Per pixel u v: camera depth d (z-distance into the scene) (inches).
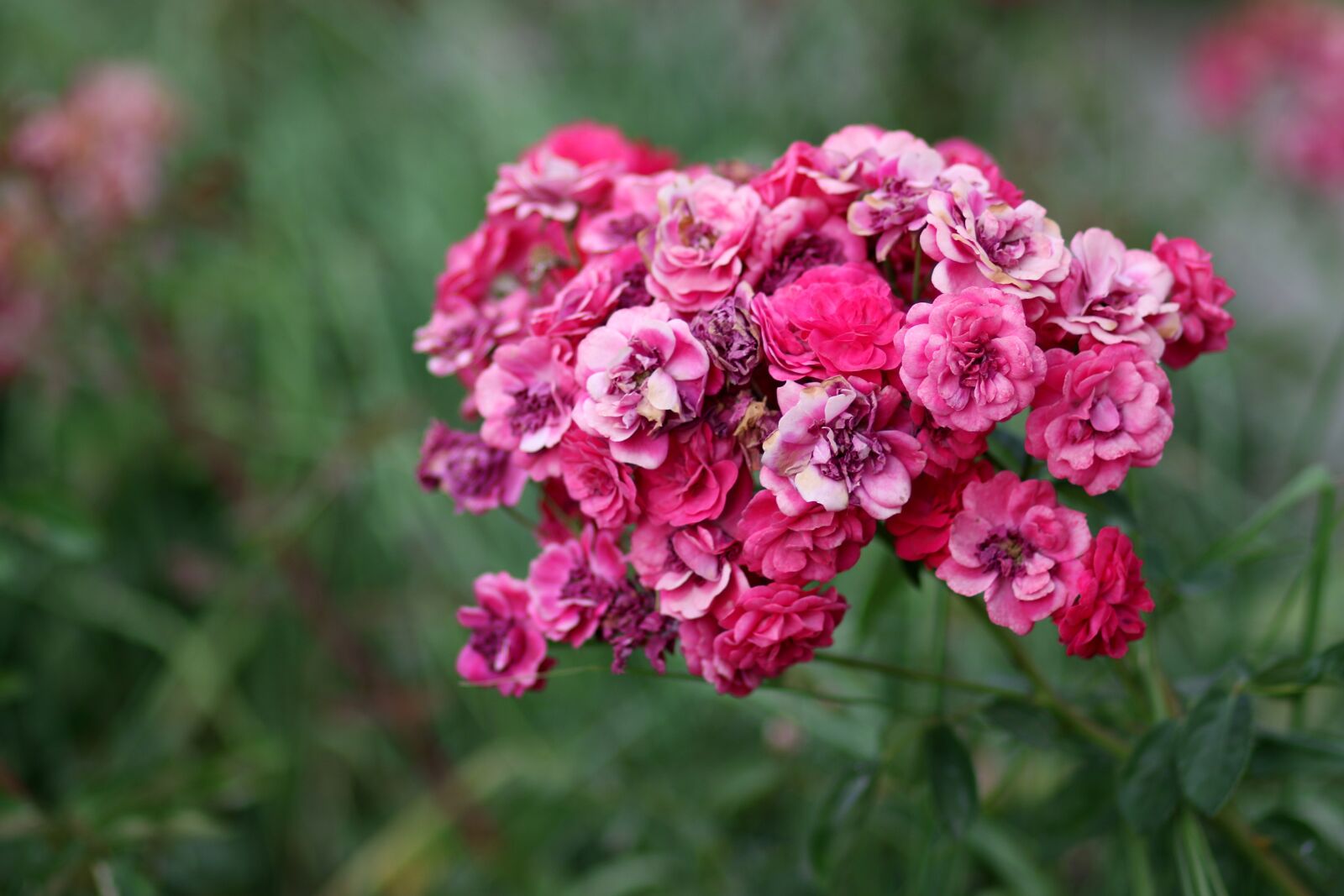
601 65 59.0
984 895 31.7
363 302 47.1
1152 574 24.6
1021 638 35.2
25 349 40.9
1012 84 62.2
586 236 24.1
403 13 57.9
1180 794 23.9
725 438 22.2
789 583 21.9
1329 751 23.7
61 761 41.0
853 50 59.2
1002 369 21.3
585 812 37.2
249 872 39.3
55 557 40.4
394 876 36.8
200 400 44.6
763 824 36.9
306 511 37.4
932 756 25.0
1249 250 65.0
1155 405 21.5
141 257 43.5
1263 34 59.5
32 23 55.4
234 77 55.6
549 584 23.4
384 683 37.1
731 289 22.5
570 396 22.9
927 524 22.0
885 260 23.1
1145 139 65.0
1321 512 26.0
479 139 52.6
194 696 40.2
